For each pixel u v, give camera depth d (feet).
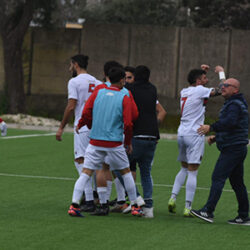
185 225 97.25
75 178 150.00
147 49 348.38
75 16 368.89
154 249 79.92
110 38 351.46
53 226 92.02
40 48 357.61
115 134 97.76
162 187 140.05
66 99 355.97
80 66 110.93
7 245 79.25
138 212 101.81
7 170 159.22
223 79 107.86
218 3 441.68
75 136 109.81
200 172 169.99
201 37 341.62
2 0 331.57
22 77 339.16
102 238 85.10
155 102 105.91
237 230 94.73
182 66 344.69
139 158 104.63
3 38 334.85
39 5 346.95
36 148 214.28
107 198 106.73
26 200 116.47
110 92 98.37
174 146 241.14
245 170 175.63
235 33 338.34
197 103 106.73
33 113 353.72
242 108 97.45
